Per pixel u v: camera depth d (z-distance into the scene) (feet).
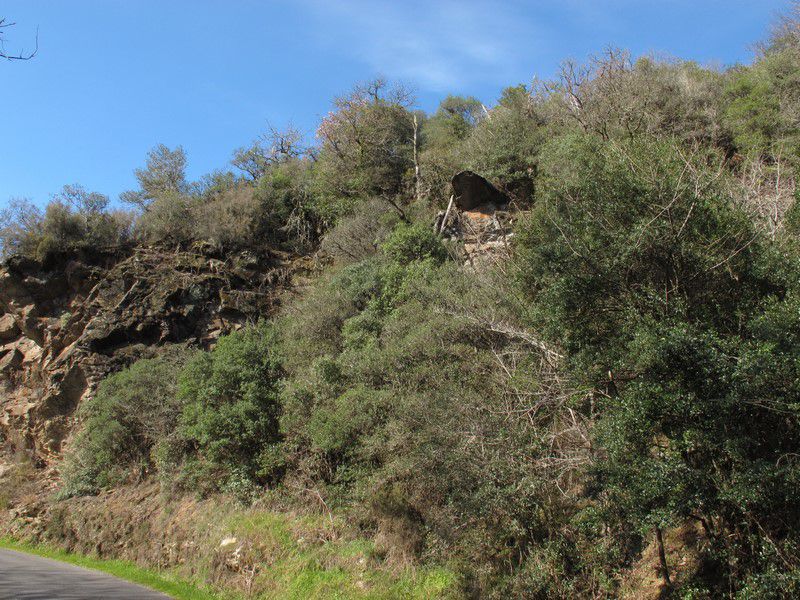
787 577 22.85
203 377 60.90
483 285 48.85
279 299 83.61
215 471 55.88
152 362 72.69
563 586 30.99
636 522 26.63
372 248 77.36
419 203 80.02
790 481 23.70
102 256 88.28
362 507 43.37
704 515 27.55
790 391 24.56
